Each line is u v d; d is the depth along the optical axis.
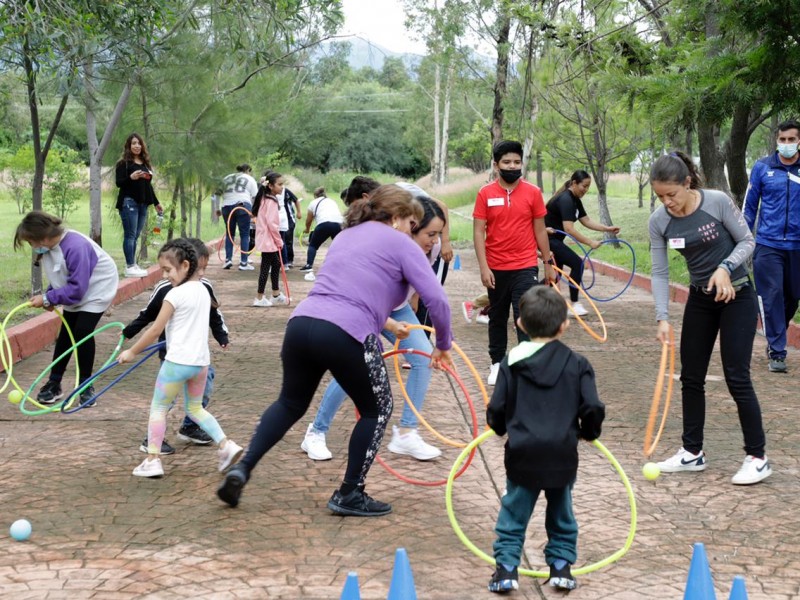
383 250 4.90
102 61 9.87
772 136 19.31
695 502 5.26
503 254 7.69
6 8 8.07
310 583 4.15
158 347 5.90
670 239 5.60
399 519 4.97
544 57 19.83
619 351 9.75
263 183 12.92
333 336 4.72
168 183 18.34
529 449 3.94
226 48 15.84
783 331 8.72
